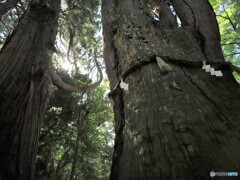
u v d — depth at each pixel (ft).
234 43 23.68
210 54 9.56
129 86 7.31
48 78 11.71
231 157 3.72
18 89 9.16
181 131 4.67
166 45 8.45
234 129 4.39
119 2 14.35
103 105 42.45
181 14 12.56
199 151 4.06
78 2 29.84
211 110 5.04
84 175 51.67
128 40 9.59
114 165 5.89
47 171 39.42
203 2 12.10
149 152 4.66
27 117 9.06
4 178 6.82
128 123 6.17
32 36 11.90
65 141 42.42
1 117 7.97
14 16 29.86
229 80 6.32
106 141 58.59
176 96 5.71
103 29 13.32
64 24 32.63
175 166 3.98
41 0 14.35
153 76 6.73
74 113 37.40
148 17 11.68
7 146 7.59
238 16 24.44
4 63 9.86
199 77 6.31
